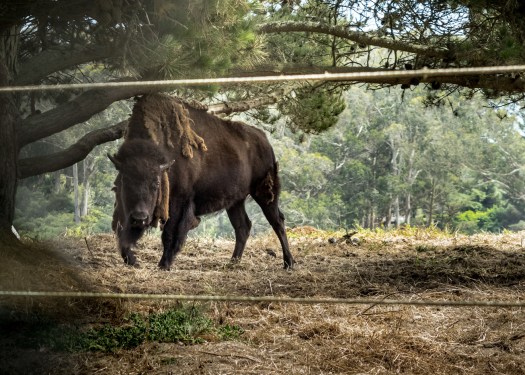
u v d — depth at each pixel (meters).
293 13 12.41
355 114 55.16
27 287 6.34
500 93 11.14
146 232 13.76
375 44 10.97
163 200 9.42
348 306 6.95
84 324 6.12
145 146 9.16
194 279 8.69
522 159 55.06
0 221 7.39
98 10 7.75
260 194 11.04
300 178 49.94
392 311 6.68
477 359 5.43
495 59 9.30
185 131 9.87
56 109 8.50
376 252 12.30
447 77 10.35
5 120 7.65
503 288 8.12
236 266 10.19
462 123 55.44
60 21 8.26
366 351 5.50
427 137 53.59
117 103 25.38
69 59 8.55
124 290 7.55
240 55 10.05
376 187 51.66
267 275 9.25
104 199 40.69
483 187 61.12
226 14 8.52
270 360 5.33
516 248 12.36
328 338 5.91
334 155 54.31
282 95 12.13
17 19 7.68
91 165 37.34
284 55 12.96
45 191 29.42
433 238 15.12
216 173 10.32
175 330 5.84
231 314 6.66
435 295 7.71
